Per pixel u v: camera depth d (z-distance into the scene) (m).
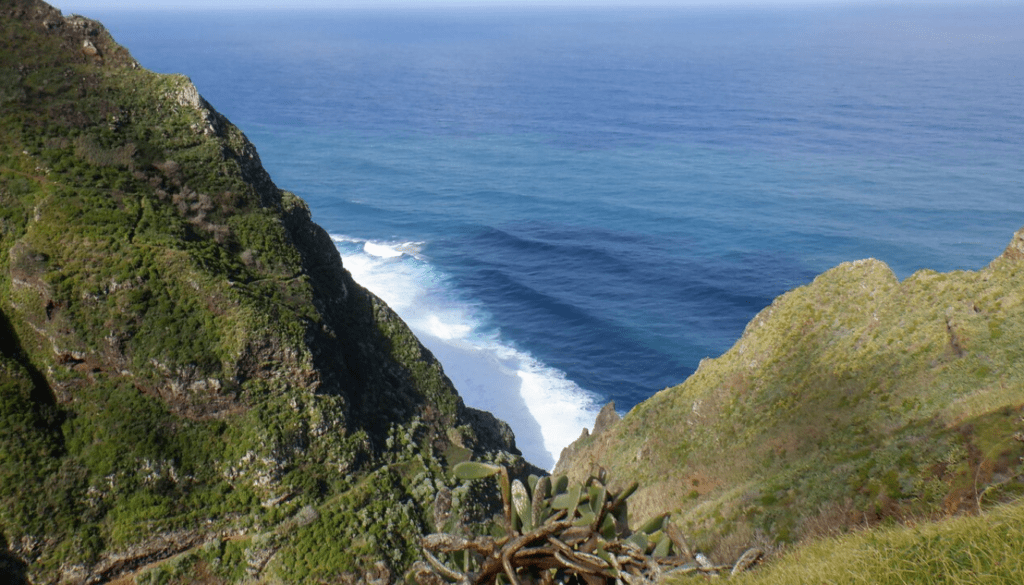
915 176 191.25
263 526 40.28
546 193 176.00
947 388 40.66
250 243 51.03
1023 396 33.94
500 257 127.94
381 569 39.09
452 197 170.75
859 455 38.47
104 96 53.03
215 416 42.75
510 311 103.50
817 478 37.59
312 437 43.25
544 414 78.00
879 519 30.97
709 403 53.53
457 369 85.38
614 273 121.81
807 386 48.97
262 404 43.16
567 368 88.31
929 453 32.69
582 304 106.88
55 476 38.84
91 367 42.28
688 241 140.38
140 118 53.34
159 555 38.78
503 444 59.25
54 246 43.97
